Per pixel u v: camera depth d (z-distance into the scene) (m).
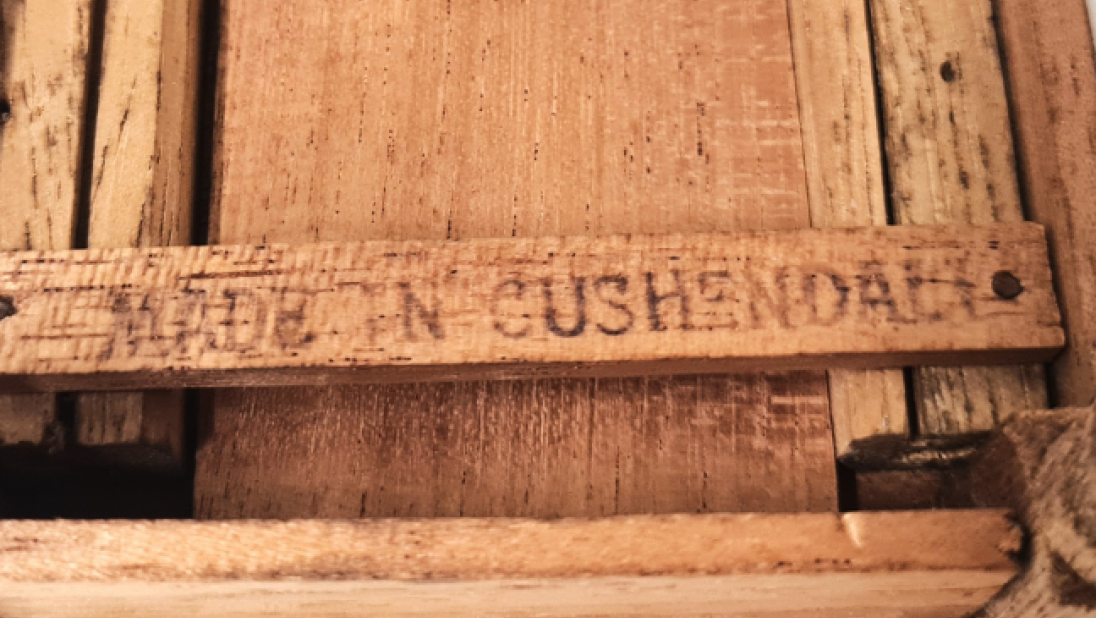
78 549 0.07
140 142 0.08
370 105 0.09
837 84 0.08
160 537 0.07
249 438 0.08
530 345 0.07
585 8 0.09
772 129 0.09
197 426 0.08
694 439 0.08
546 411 0.08
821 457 0.08
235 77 0.09
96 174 0.08
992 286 0.08
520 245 0.08
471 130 0.09
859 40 0.08
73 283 0.08
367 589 0.07
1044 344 0.07
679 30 0.09
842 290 0.08
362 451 0.08
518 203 0.08
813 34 0.09
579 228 0.08
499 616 0.08
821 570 0.07
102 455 0.08
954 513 0.07
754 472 0.08
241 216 0.08
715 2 0.09
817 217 0.08
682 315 0.08
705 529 0.07
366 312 0.08
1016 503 0.07
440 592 0.07
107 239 0.08
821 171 0.08
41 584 0.07
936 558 0.07
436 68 0.09
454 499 0.08
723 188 0.08
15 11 0.09
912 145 0.08
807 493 0.08
